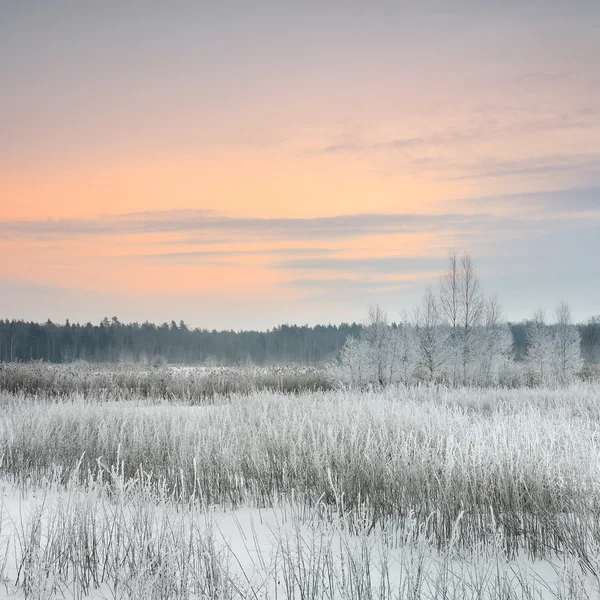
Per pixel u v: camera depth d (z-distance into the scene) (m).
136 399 21.83
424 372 33.12
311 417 10.99
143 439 10.02
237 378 28.73
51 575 4.74
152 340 122.88
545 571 5.39
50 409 13.60
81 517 5.67
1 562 5.42
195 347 125.62
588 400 17.27
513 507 6.32
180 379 28.00
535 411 13.66
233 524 6.89
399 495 6.95
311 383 29.55
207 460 8.54
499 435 8.33
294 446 8.59
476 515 6.18
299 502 7.61
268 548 5.97
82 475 9.01
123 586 4.58
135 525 5.48
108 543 5.41
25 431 11.00
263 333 143.00
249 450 9.07
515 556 5.82
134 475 8.80
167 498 7.44
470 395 20.20
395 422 10.40
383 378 29.39
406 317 31.17
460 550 5.86
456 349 31.02
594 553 5.30
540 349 36.81
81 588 5.02
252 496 8.05
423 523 6.25
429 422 10.39
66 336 115.94
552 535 5.95
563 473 6.89
